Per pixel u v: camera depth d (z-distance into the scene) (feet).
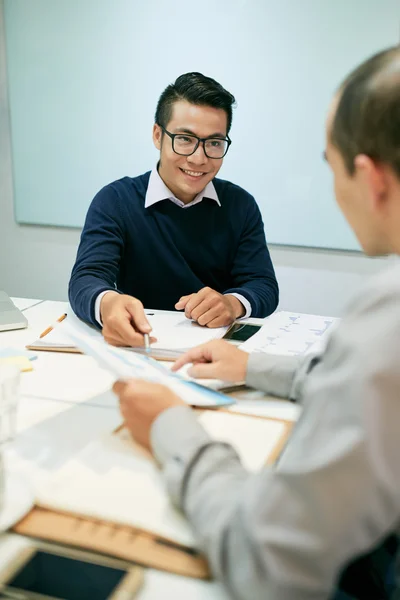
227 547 1.57
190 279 5.61
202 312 4.30
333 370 1.52
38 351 3.73
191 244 5.57
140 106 8.52
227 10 7.88
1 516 1.84
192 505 1.78
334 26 7.57
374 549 1.69
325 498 1.41
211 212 5.59
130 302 3.97
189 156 5.01
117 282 5.70
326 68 7.74
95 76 8.57
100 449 2.35
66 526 1.86
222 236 5.63
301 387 2.86
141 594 1.61
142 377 2.55
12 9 8.64
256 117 8.17
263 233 5.87
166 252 5.54
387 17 7.38
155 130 5.41
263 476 1.69
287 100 7.99
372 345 1.43
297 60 7.81
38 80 8.83
